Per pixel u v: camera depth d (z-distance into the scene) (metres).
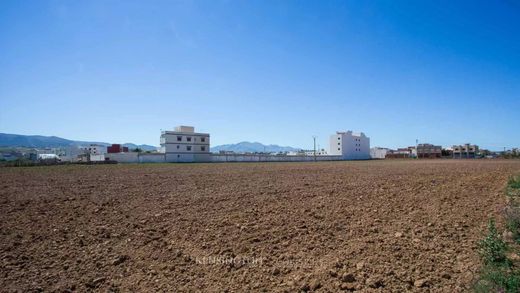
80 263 5.51
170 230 7.41
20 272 5.13
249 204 10.50
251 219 8.40
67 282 4.78
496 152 129.88
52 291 4.51
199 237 6.84
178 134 83.12
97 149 114.81
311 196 12.06
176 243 6.48
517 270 4.53
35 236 7.02
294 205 10.22
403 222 7.73
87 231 7.36
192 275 5.00
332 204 10.30
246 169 31.58
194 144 85.69
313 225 7.66
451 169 26.98
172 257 5.74
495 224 7.14
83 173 25.59
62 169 32.72
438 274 4.70
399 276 4.68
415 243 6.11
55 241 6.67
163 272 5.12
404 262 5.21
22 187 15.43
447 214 8.41
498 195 11.12
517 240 5.71
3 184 16.91
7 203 10.85
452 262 5.11
